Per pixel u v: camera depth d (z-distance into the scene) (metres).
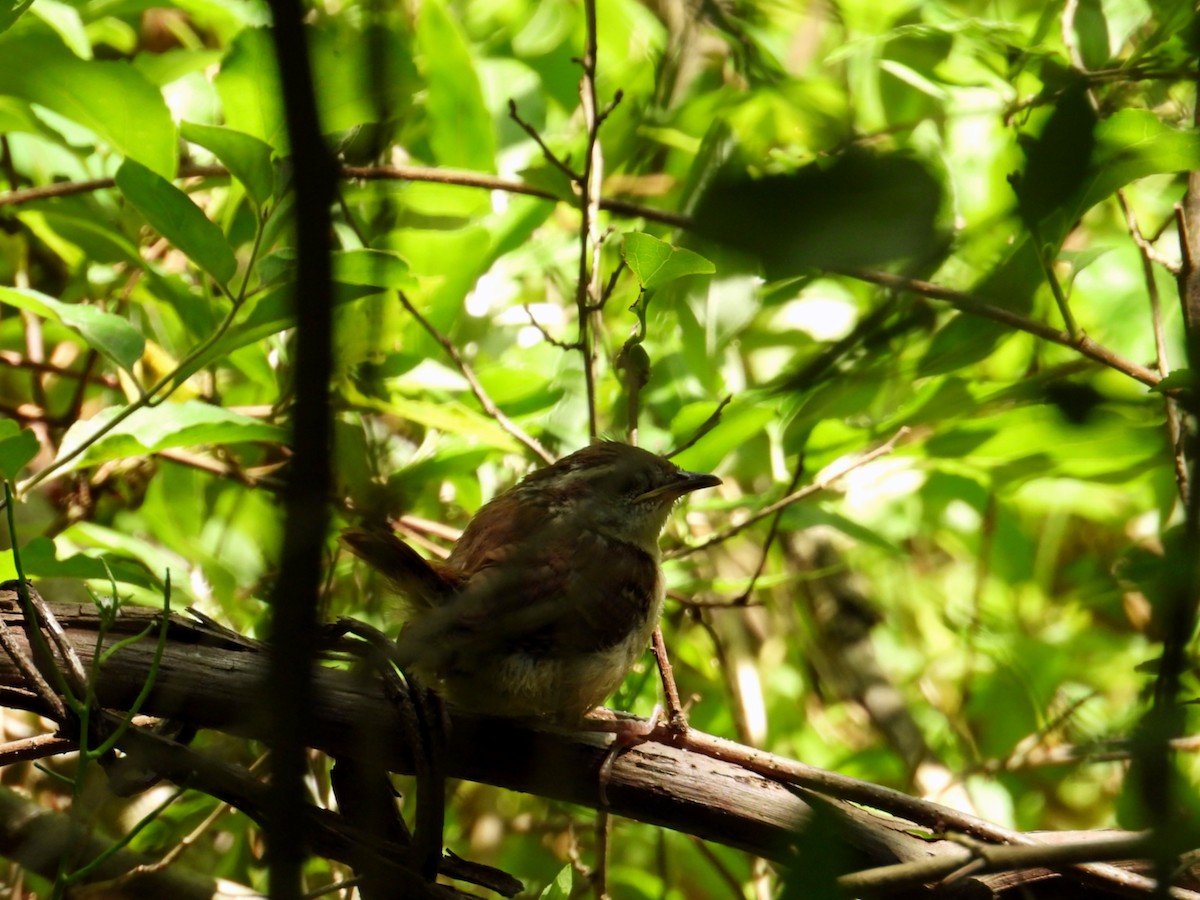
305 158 2.73
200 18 9.51
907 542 11.12
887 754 9.31
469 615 5.64
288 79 2.71
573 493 6.86
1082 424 4.99
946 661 10.55
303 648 3.10
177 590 7.46
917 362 6.42
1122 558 7.94
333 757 5.36
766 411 7.52
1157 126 5.39
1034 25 8.76
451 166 8.43
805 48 10.32
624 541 6.87
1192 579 3.69
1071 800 9.84
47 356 9.59
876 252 2.81
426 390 8.34
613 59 9.95
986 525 9.64
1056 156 3.68
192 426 6.38
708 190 2.88
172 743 4.89
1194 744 5.82
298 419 2.88
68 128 7.62
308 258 2.78
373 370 7.41
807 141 8.47
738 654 9.25
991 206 7.68
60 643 5.01
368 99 5.68
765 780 5.31
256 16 7.30
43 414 8.24
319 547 2.98
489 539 6.71
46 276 9.26
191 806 7.54
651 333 8.67
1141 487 9.58
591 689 6.22
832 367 4.81
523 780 5.41
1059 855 4.09
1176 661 3.65
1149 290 6.79
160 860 6.68
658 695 7.59
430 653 5.33
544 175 7.06
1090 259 6.98
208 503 8.72
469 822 8.88
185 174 7.86
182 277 8.16
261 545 8.56
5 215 8.52
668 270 5.67
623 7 9.86
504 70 9.82
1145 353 7.99
